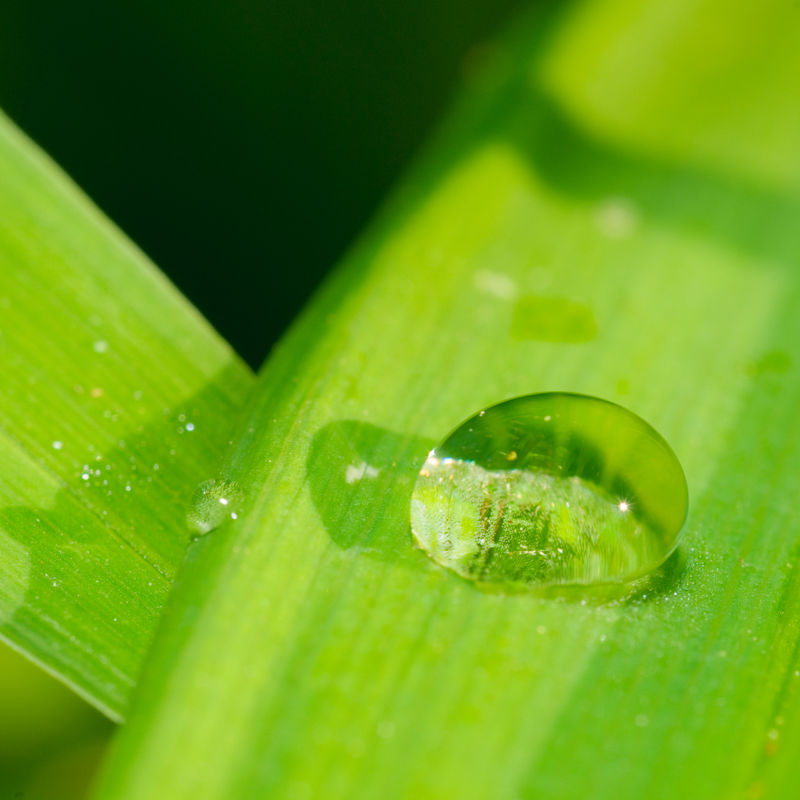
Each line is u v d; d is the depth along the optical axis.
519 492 0.07
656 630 0.07
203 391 0.07
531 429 0.07
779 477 0.07
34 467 0.07
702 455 0.07
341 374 0.07
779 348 0.07
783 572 0.07
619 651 0.07
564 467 0.07
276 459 0.07
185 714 0.07
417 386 0.07
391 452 0.07
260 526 0.07
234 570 0.07
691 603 0.07
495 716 0.07
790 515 0.07
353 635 0.07
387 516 0.07
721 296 0.07
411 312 0.07
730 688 0.07
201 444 0.07
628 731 0.07
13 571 0.07
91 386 0.07
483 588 0.07
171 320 0.07
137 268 0.07
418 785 0.07
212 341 0.07
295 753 0.07
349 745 0.07
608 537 0.07
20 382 0.07
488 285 0.07
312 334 0.07
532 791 0.07
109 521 0.07
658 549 0.07
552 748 0.07
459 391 0.07
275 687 0.07
